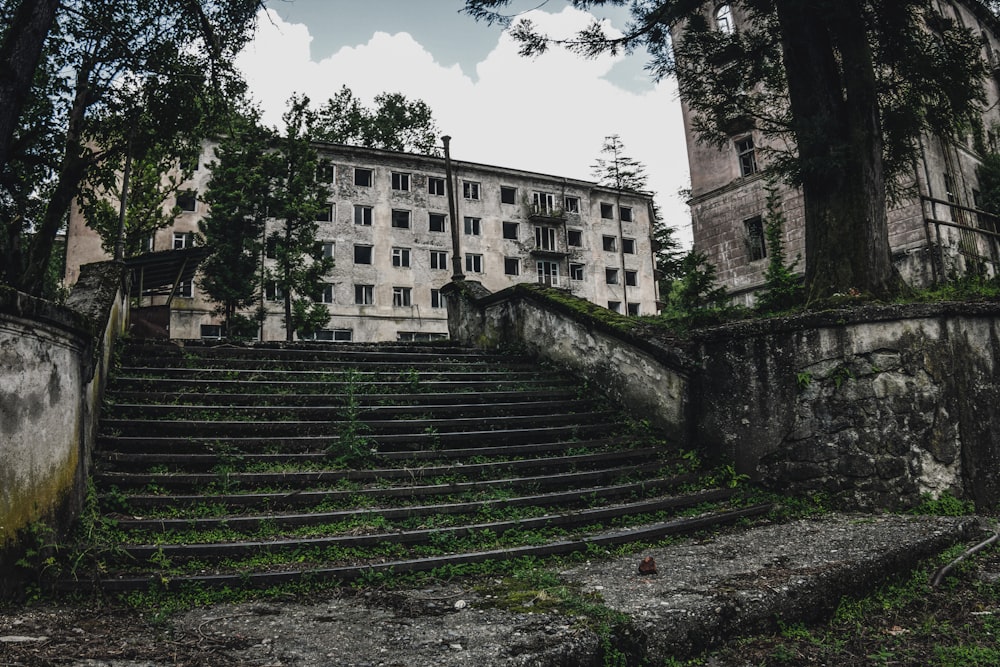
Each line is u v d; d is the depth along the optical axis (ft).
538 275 143.13
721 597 12.60
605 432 26.89
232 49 37.96
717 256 61.26
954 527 18.04
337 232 122.83
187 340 29.60
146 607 12.80
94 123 43.14
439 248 131.85
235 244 82.79
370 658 9.95
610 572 15.42
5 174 40.19
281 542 15.64
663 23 31.45
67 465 15.06
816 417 23.21
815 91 28.22
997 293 24.76
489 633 11.04
